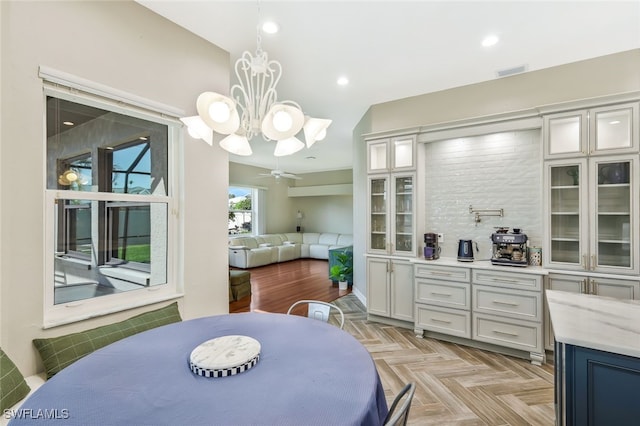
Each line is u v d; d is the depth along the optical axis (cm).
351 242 895
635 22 228
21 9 159
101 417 95
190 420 93
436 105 355
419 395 224
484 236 336
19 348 158
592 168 260
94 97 189
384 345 312
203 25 236
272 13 220
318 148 667
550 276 274
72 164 189
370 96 371
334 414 96
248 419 93
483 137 338
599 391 130
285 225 1004
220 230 270
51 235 178
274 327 171
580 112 264
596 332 138
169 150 244
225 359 125
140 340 153
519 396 222
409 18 225
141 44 212
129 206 218
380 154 384
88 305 193
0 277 153
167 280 239
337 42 257
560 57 278
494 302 291
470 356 287
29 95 162
